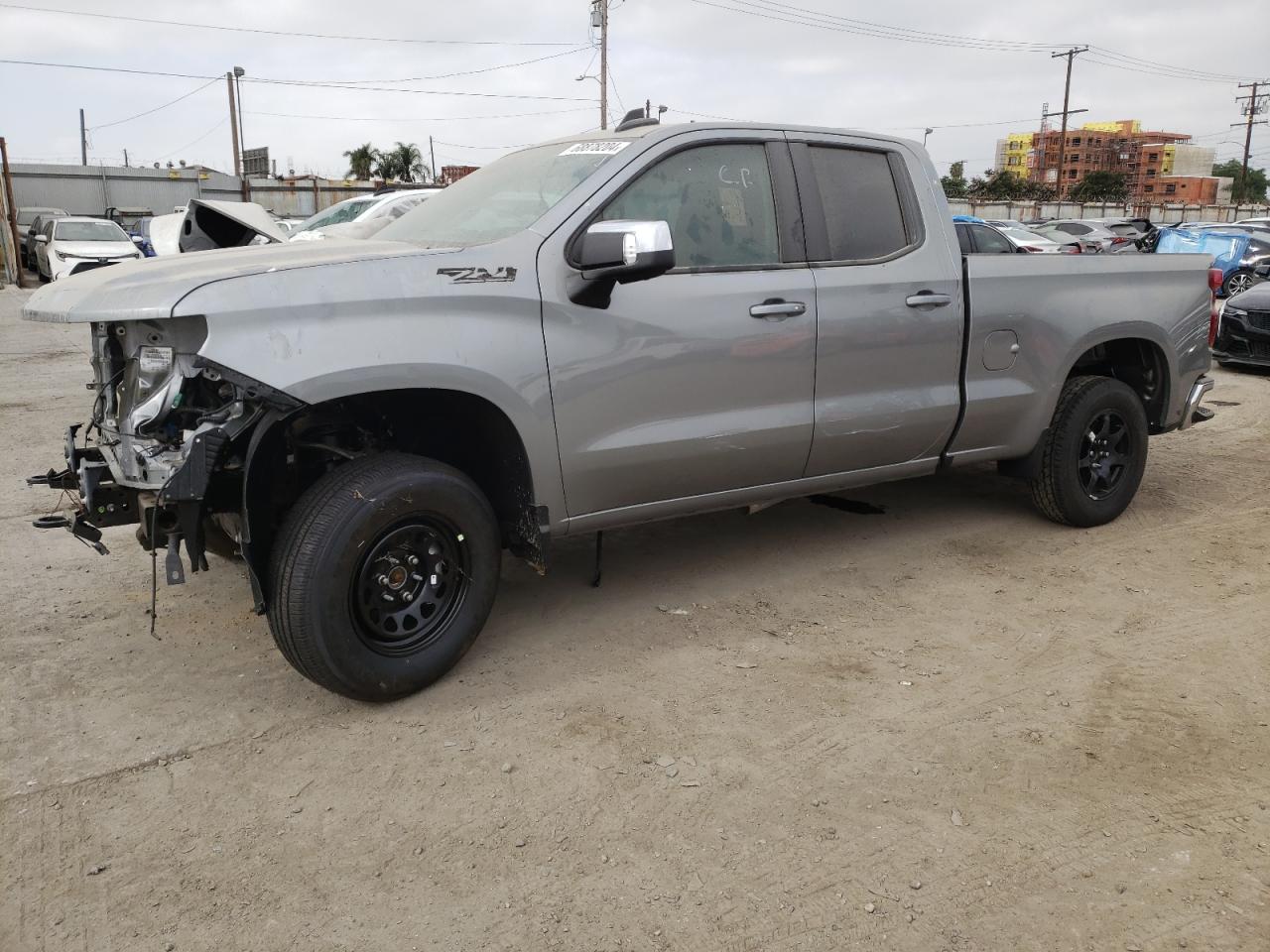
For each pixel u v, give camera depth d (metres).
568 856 2.63
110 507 3.25
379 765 3.05
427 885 2.53
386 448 3.62
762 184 4.03
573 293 3.49
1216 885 2.50
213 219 4.60
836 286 4.11
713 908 2.43
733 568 4.68
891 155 4.45
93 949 2.30
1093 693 3.46
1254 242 18.33
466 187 4.20
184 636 3.93
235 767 3.04
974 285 4.52
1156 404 5.42
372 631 3.30
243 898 2.47
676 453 3.80
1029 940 2.32
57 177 38.16
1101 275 5.00
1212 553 4.86
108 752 3.12
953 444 4.68
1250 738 3.17
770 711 3.36
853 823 2.75
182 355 3.01
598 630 4.01
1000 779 2.95
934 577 4.56
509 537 3.77
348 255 3.31
